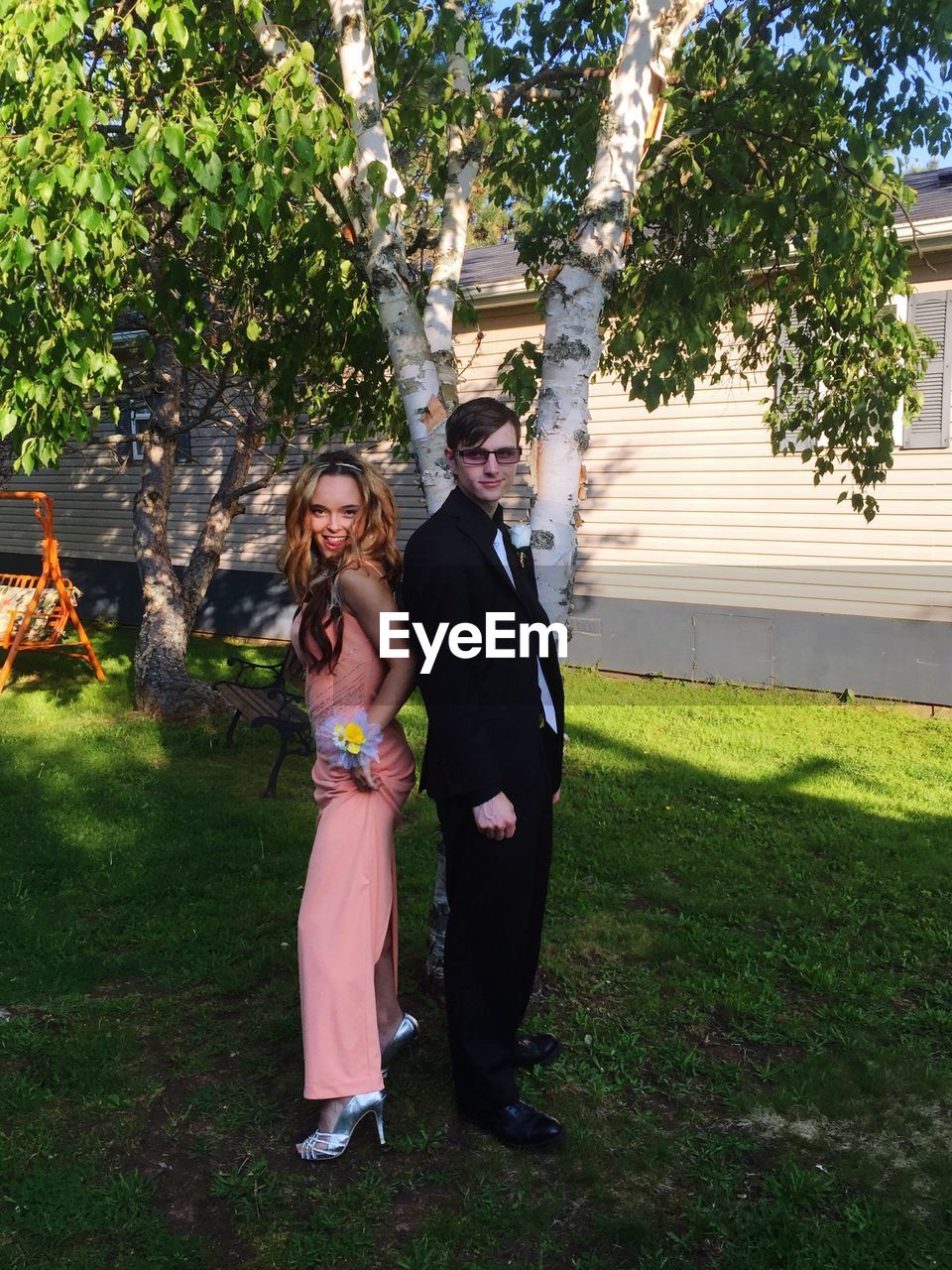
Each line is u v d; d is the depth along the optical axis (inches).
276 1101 115.9
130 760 263.1
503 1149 109.3
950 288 341.4
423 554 103.0
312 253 196.2
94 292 157.5
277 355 220.7
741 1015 138.9
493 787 101.3
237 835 206.8
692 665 400.8
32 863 187.8
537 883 109.4
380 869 109.4
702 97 179.0
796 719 333.7
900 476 353.4
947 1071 126.3
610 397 412.5
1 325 148.3
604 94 185.6
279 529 522.9
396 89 204.4
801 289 208.4
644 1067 126.3
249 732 295.1
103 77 174.1
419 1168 106.1
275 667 284.8
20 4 133.8
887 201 184.9
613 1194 102.7
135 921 164.4
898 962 157.0
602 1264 92.6
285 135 140.5
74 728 299.0
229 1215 97.9
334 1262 92.1
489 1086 109.0
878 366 211.5
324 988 105.2
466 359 446.3
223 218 147.9
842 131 176.1
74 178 135.9
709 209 185.0
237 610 541.3
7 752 269.1
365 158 148.4
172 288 184.1
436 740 103.0
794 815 231.6
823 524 369.7
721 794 246.8
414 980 146.4
